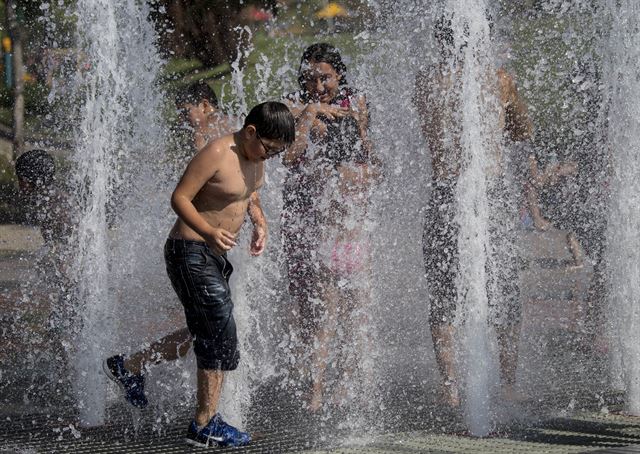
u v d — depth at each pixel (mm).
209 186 9352
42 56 30656
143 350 10234
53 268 12125
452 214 10938
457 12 10797
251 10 25719
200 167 9266
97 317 11203
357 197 11594
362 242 11688
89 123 11641
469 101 10664
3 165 31359
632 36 11359
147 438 9922
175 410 11133
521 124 11430
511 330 11406
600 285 14062
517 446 9305
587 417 10602
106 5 11883
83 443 9742
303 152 11453
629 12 11359
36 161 12461
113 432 10188
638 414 10727
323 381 11891
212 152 9297
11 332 15867
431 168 11070
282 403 11508
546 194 15328
